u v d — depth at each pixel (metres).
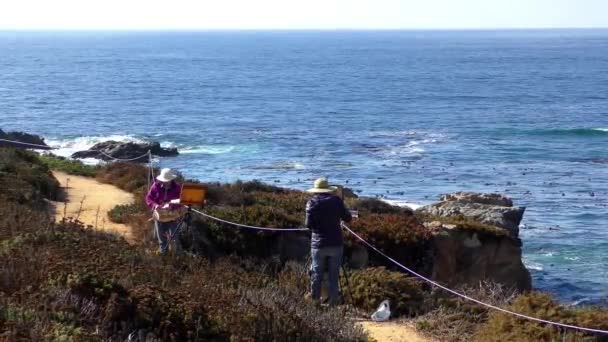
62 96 105.69
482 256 19.41
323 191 12.00
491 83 133.88
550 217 36.75
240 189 23.30
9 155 24.67
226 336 8.19
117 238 13.91
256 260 15.81
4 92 110.44
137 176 26.47
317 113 87.44
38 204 19.25
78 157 51.50
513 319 10.91
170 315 8.16
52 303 7.60
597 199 40.97
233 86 128.62
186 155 56.28
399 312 12.41
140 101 100.75
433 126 74.75
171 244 13.76
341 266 13.08
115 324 7.64
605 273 27.78
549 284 26.44
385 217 18.73
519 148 60.25
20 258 9.04
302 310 9.80
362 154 56.97
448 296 13.10
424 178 47.16
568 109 90.06
